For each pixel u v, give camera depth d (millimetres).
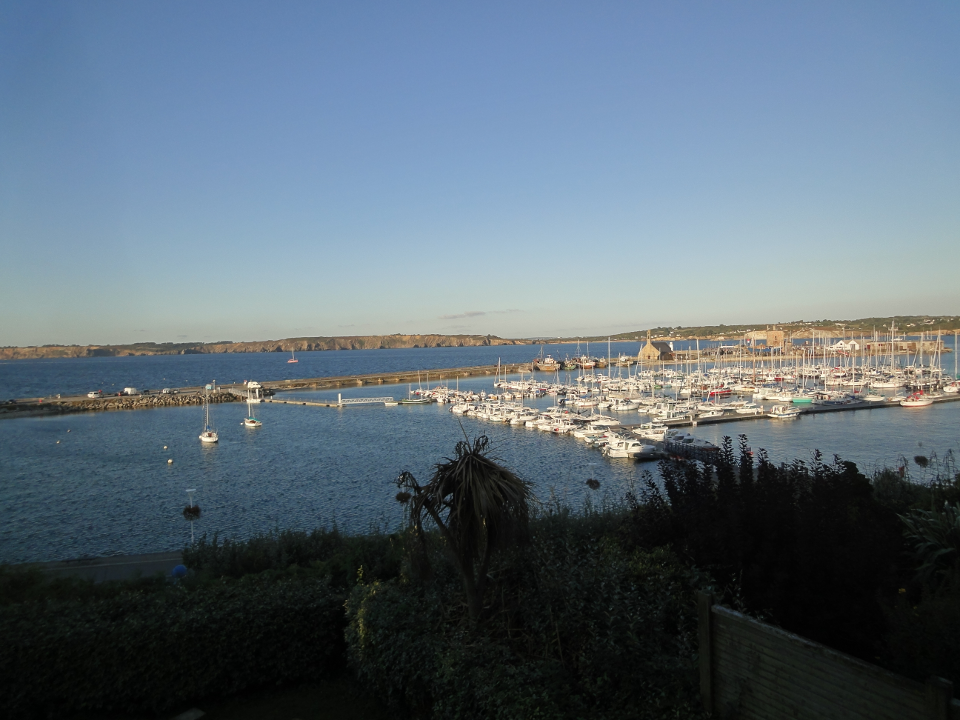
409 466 65562
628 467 63594
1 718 9000
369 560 14695
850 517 8938
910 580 8773
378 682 9070
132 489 56312
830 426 84250
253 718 9172
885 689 5145
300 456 72938
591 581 8719
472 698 7418
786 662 5945
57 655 9203
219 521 45500
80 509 49219
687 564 9477
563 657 8016
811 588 7980
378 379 185750
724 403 109438
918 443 70062
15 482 59750
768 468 9789
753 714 6242
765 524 8672
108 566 24203
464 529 8969
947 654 6117
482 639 8195
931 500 12211
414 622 9055
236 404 137750
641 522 11023
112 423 107375
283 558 17266
